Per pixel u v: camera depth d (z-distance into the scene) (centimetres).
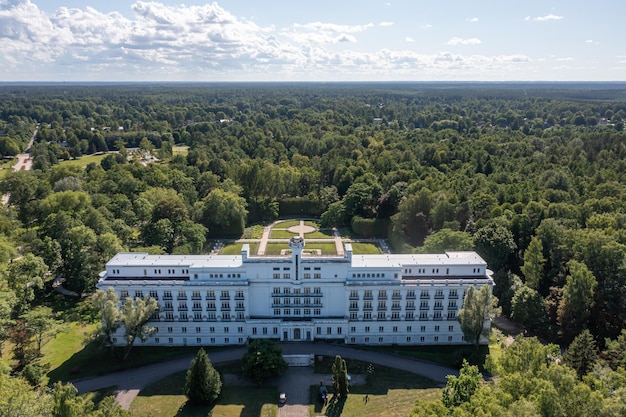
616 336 15438
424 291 15525
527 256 17625
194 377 12825
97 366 14712
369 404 13075
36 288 19150
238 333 15988
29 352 14350
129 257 16662
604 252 16338
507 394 9831
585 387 9488
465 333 14788
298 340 16025
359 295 15600
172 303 15700
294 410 12850
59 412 9838
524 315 16075
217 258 16600
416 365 14875
